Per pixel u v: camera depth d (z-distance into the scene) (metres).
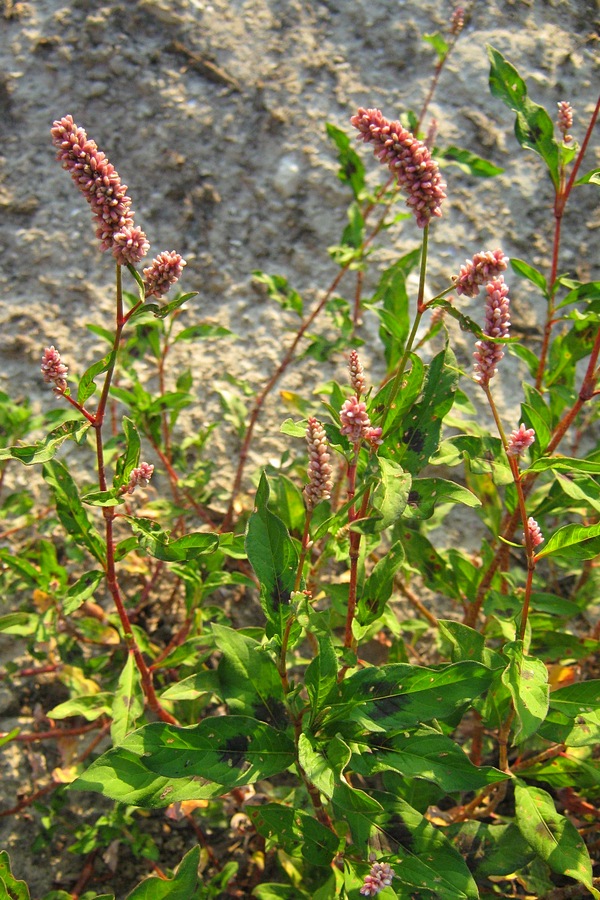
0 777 0.43
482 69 0.60
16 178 0.55
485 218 0.57
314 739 0.32
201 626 0.42
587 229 0.57
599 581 0.43
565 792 0.41
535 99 0.59
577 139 0.59
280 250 0.55
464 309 0.54
